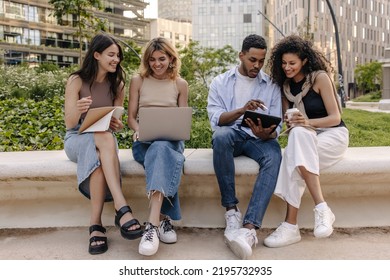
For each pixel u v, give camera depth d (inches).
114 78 118.3
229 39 3161.9
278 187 107.9
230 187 110.3
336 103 113.9
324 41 2191.2
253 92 122.8
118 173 107.7
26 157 124.5
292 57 113.3
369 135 264.2
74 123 111.7
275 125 110.6
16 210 123.0
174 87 120.8
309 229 119.0
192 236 115.3
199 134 209.8
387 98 852.6
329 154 110.7
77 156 110.2
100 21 634.2
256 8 3105.3
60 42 2068.2
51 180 119.3
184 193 122.0
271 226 120.8
